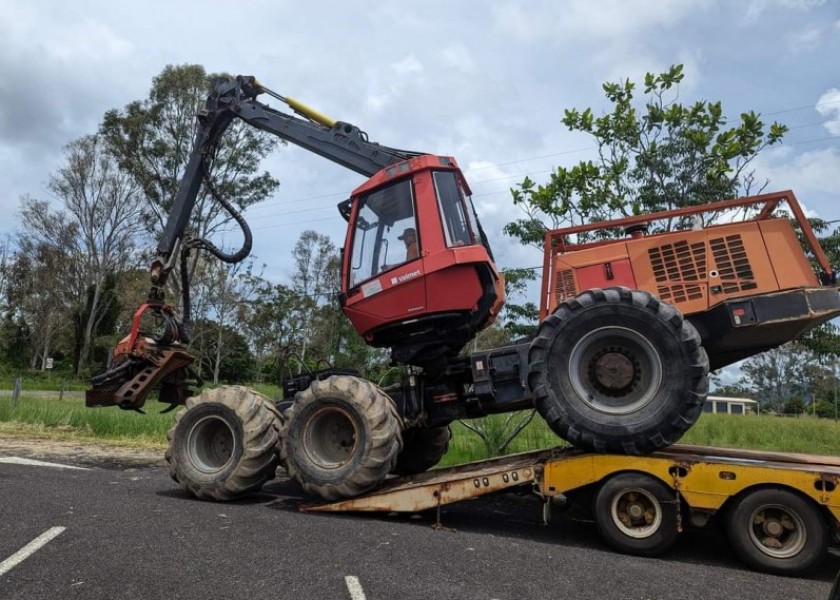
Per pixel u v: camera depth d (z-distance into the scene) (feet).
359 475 17.65
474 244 19.45
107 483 21.75
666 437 15.31
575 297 16.88
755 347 18.12
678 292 17.53
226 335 115.44
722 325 16.71
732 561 14.89
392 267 19.54
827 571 14.16
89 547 13.50
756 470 14.21
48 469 24.32
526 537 16.66
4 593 10.87
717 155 25.26
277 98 25.34
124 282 143.13
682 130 26.63
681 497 14.82
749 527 14.16
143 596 10.95
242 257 25.54
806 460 15.70
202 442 20.22
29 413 42.01
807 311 16.06
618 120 27.09
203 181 26.89
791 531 13.96
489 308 19.51
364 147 23.43
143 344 24.11
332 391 18.38
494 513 19.85
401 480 18.90
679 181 26.71
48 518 15.72
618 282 18.25
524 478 16.31
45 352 159.33
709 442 38.65
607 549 15.57
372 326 19.84
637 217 18.74
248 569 12.51
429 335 19.62
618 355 16.22
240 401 19.69
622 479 15.19
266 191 91.45
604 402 16.17
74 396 80.18
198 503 18.80
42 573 11.87
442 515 19.08
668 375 15.52
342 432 18.86
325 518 17.38
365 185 20.47
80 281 154.92
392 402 18.74
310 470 18.25
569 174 26.73
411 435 23.03
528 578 12.62
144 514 16.65
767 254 16.99
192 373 25.91
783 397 172.96
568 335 16.43
